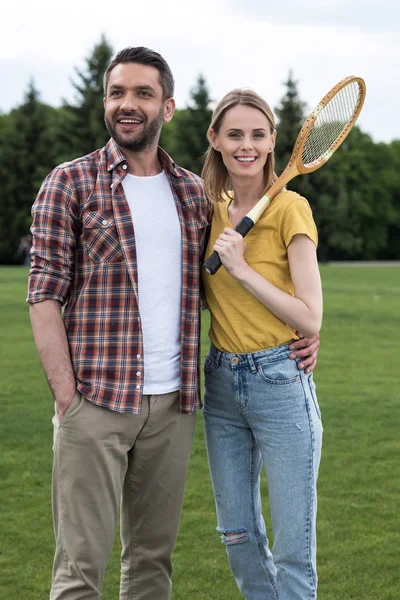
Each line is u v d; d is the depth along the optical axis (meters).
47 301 3.01
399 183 61.75
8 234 45.56
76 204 3.03
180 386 3.13
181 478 3.23
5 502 5.17
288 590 3.11
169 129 50.16
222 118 3.14
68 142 45.22
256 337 3.07
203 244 3.29
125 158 3.09
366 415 7.58
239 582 3.38
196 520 4.91
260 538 3.31
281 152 45.03
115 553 4.52
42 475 5.71
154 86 3.05
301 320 2.99
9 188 45.28
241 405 3.13
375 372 9.85
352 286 23.86
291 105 45.06
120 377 3.02
